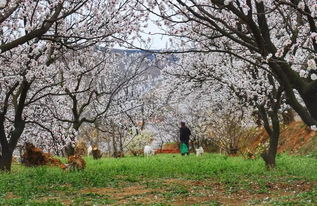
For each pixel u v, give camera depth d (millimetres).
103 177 15508
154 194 11875
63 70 19594
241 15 9852
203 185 13469
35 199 11289
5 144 18141
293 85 9922
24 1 12031
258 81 17609
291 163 19766
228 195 11461
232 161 21031
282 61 9383
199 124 36594
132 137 41156
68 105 26797
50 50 16297
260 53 10172
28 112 23156
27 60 15516
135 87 34438
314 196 10117
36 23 13938
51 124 23297
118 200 10984
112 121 32656
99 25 14547
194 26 13836
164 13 11547
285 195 11000
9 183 14234
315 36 8883
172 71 23625
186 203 10328
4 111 18047
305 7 9211
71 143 22109
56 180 14711
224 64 21312
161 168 18531
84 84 28250
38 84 21719
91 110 34250
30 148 21031
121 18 14188
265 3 12250
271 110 17422
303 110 10070
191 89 26016
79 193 12242
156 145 48625
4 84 17641
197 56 21875
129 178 15055
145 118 36625
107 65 25031
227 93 25906
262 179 14219
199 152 29125
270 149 17359
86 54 19422
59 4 12430
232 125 28969
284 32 15703
